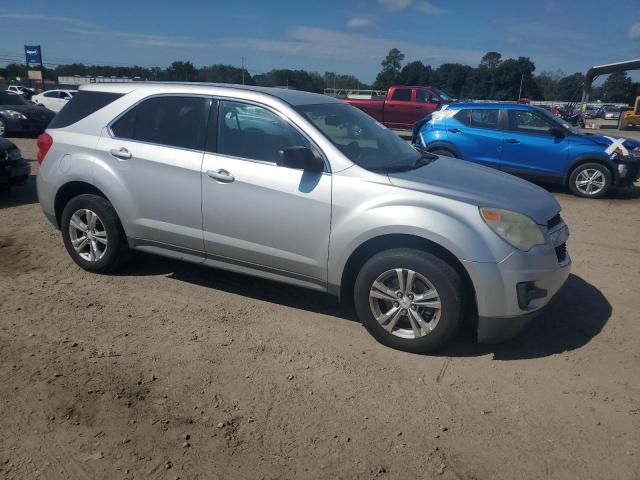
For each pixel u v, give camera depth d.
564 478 2.72
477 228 3.61
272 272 4.31
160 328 4.17
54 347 3.82
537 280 3.69
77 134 4.98
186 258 4.65
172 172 4.49
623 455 2.89
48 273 5.20
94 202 4.90
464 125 10.77
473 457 2.86
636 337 4.23
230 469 2.72
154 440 2.90
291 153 3.91
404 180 3.88
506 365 3.78
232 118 4.38
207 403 3.24
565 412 3.26
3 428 2.96
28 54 43.75
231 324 4.28
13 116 17.00
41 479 2.61
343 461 2.80
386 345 3.98
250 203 4.20
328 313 4.54
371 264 3.85
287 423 3.08
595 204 9.58
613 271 5.77
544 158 10.24
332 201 3.91
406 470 2.75
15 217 7.18
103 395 3.27
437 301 3.71
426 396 3.38
